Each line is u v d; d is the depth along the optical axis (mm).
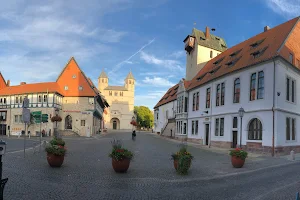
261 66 24375
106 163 14062
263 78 24109
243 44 34312
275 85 22547
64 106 49156
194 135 38875
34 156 15516
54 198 7363
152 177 10930
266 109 23125
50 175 10336
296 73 25875
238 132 27188
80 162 14102
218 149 27672
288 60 24188
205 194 8547
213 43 47000
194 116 39281
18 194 7559
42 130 45312
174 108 51125
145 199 7723
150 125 126500
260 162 17375
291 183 10523
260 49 26969
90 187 8805
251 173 12945
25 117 14812
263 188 9578
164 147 27625
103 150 21250
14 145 23891
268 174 12703
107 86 120375
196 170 13172
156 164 14617
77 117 48688
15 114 49406
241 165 14594
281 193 8867
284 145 22891
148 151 22344
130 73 120562
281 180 11148
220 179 11203
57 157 12055
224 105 30312
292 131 24844
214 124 32438
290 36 25422
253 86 25484
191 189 9188
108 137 47000
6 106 50594
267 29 33219
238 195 8500
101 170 11945
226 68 31703
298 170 14086
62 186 8727
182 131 42781
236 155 14562
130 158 11688
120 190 8625
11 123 49594
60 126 48469
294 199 8164
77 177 10227
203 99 36406
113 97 117438
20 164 12508
